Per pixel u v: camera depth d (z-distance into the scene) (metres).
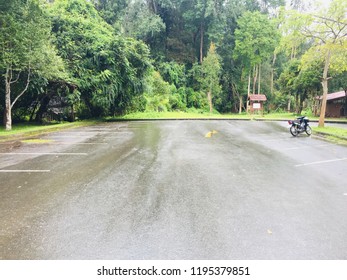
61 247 3.23
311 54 16.92
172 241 3.35
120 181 5.80
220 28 45.34
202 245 3.27
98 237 3.45
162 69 41.94
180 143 11.18
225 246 3.25
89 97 23.48
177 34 47.03
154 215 4.09
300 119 13.92
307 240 3.39
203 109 42.78
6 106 14.92
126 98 25.98
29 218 4.00
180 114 33.31
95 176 6.20
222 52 47.94
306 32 15.99
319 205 4.51
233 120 26.28
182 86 43.19
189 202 4.61
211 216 4.05
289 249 3.20
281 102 48.06
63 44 21.47
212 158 8.19
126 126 19.48
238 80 48.41
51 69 15.86
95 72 22.75
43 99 19.92
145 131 16.02
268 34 43.66
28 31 14.27
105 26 30.42
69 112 22.12
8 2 13.96
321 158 8.34
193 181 5.80
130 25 43.16
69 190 5.23
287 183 5.72
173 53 45.66
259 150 9.66
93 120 24.14
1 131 14.10
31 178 6.05
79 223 3.83
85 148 9.98
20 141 11.80
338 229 3.67
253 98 37.03
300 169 6.95
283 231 3.61
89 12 28.83
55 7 25.28
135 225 3.77
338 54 16.22
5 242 3.35
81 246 3.25
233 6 48.66
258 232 3.58
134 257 3.05
